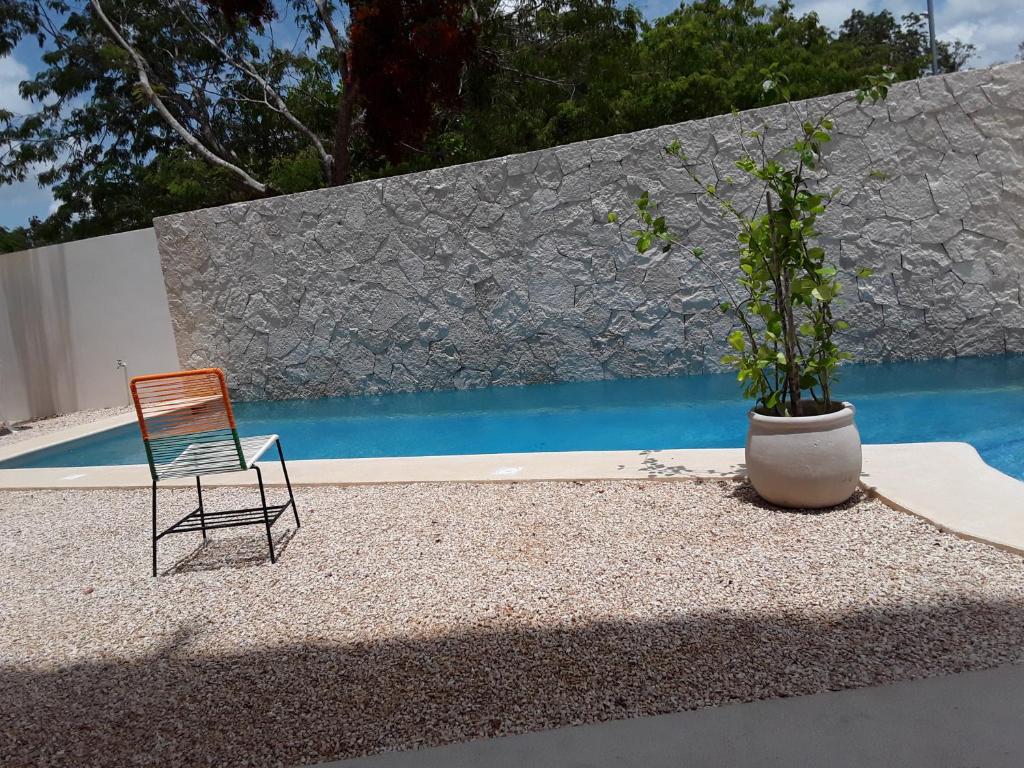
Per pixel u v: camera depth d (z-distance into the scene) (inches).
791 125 327.3
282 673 116.6
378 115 605.3
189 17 786.2
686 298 350.9
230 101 877.2
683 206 344.8
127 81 864.3
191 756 97.2
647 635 115.3
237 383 436.5
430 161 745.0
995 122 306.2
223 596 151.3
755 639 110.8
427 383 399.5
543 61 669.3
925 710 89.5
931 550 135.0
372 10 559.2
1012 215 309.1
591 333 368.2
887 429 248.7
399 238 393.4
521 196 370.3
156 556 177.0
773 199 326.6
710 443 263.6
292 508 189.5
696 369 354.9
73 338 470.0
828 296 160.7
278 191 742.5
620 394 341.7
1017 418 243.9
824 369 170.4
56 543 198.1
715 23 1037.2
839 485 158.1
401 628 127.4
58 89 875.4
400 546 167.5
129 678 121.3
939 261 319.9
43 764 99.4
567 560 148.9
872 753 82.7
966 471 170.7
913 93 314.3
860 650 104.9
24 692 120.3
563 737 91.8
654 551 148.7
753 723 90.5
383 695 106.5
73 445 361.7
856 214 326.0
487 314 383.9
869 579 126.6
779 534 150.7
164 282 442.9
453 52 569.9
